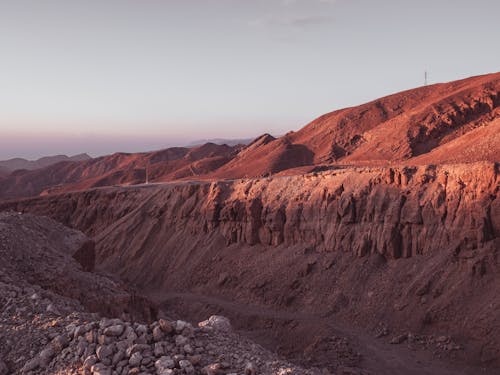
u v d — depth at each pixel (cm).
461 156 6588
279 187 5378
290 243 4925
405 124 9694
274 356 1247
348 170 4828
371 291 3856
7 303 1365
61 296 1659
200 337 1218
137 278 6000
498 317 2966
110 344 1092
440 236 3738
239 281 4897
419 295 3506
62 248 2398
